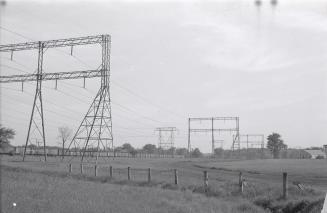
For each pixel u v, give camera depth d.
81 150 79.12
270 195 24.09
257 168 62.56
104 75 62.50
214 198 24.72
